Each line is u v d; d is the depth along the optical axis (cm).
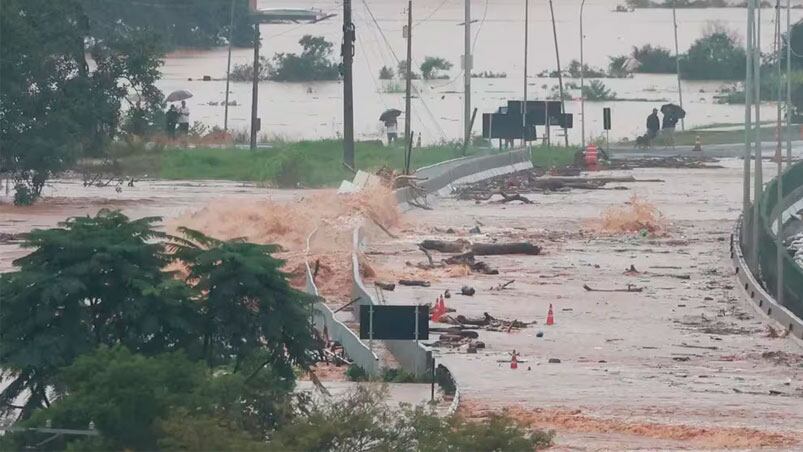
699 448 6494
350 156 19538
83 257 5869
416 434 5234
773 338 9688
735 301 11169
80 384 5109
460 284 11562
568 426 6862
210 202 15588
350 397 5869
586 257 13350
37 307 5753
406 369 8212
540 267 12675
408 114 19962
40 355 5659
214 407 5125
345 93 19562
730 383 8112
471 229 14938
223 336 5909
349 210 14438
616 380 8081
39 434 5003
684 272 12569
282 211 13325
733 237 14088
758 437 6706
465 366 8300
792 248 14250
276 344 5959
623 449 6419
